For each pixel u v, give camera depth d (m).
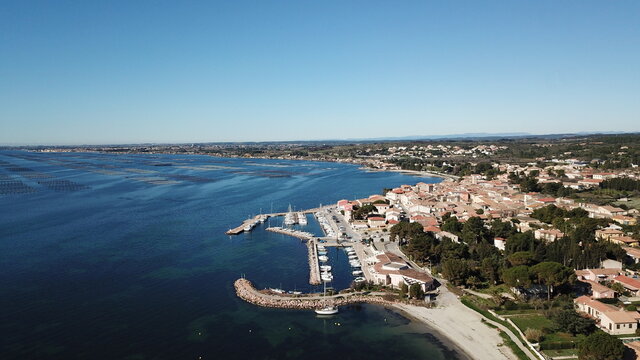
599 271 139.25
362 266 168.12
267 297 134.88
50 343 105.38
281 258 178.88
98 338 108.56
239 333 113.50
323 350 105.69
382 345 108.00
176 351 103.94
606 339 88.88
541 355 96.12
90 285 143.25
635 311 111.06
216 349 105.25
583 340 94.06
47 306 126.12
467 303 128.38
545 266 126.00
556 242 157.50
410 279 140.38
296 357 102.44
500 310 120.62
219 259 176.12
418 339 110.62
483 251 162.25
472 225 193.00
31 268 158.12
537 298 126.00
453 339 109.38
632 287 127.50
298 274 159.25
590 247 150.75
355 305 131.75
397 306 129.88
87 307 126.31
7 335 108.75
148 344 106.62
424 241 164.50
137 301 131.50
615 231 188.38
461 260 151.25
